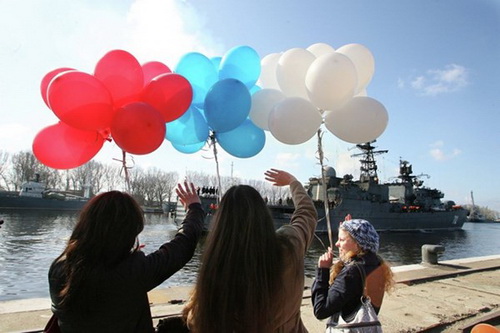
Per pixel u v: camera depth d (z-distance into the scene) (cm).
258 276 148
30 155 7119
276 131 395
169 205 6306
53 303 157
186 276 1341
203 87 412
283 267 157
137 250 176
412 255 2367
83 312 147
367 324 215
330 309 221
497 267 959
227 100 379
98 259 155
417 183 4900
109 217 162
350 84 375
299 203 221
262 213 164
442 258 2456
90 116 304
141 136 315
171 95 342
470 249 2997
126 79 333
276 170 259
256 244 154
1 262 1570
